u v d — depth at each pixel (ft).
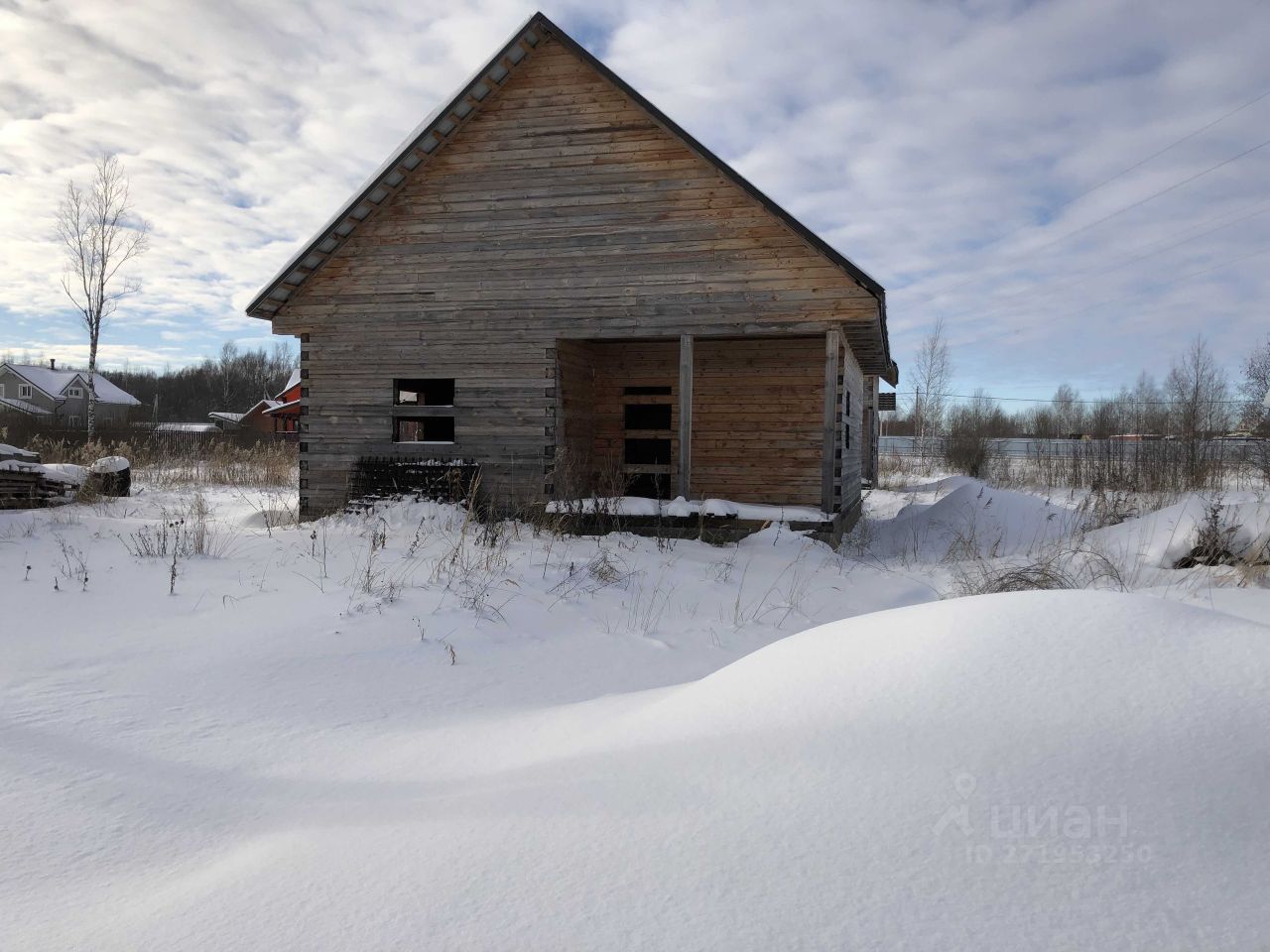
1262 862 6.52
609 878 7.23
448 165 44.57
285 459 84.84
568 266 43.21
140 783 12.23
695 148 40.55
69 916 8.16
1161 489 67.67
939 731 8.76
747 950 6.08
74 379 235.40
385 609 24.00
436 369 45.16
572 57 42.75
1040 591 11.44
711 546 38.96
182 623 22.33
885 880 6.73
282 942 6.91
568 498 44.80
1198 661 9.21
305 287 46.75
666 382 50.31
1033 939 5.97
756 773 8.72
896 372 67.97
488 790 10.21
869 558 41.55
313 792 11.73
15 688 16.80
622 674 19.74
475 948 6.47
